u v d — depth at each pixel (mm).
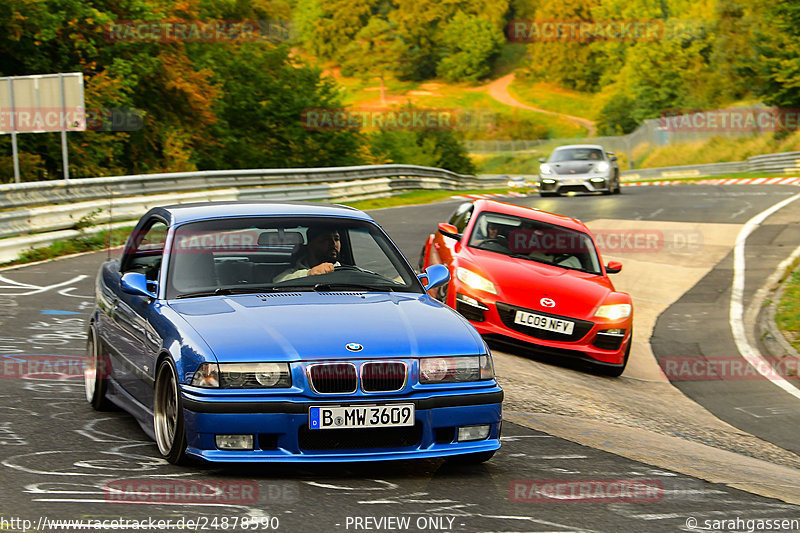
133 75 64875
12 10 57469
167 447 10828
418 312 11656
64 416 13320
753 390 21172
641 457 12664
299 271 12656
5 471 10227
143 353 11805
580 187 63562
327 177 65000
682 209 55250
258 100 94125
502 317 20969
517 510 9516
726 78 190375
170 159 72875
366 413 10211
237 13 97812
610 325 20828
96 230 37312
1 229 32281
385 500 9617
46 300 24500
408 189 78312
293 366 10172
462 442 10727
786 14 129000
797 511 10164
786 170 101250
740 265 38969
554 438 13430
